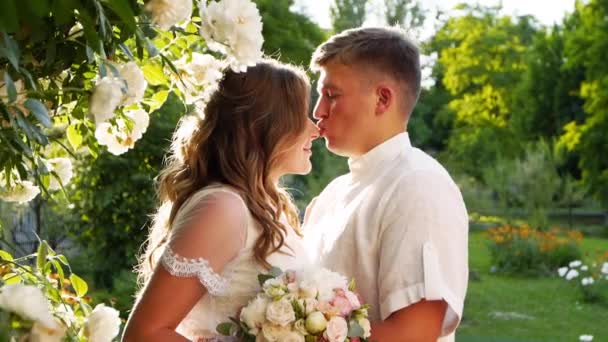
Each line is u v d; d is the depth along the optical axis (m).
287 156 2.12
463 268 2.11
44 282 1.80
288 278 1.89
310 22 18.36
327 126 2.35
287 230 2.12
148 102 2.05
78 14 1.56
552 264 13.58
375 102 2.30
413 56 2.34
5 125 1.64
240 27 1.72
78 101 1.74
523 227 14.70
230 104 2.06
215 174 2.05
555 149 16.66
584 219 21.88
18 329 1.48
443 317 2.07
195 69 1.98
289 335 1.81
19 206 7.14
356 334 1.85
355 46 2.30
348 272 2.23
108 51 1.69
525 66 26.78
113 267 9.18
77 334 1.71
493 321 10.63
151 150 9.12
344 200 2.35
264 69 2.09
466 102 26.98
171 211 2.06
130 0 1.64
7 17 1.43
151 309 1.83
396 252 2.07
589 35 22.52
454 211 2.12
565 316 10.84
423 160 2.24
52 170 1.93
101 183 9.04
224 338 1.93
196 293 1.86
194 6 1.89
